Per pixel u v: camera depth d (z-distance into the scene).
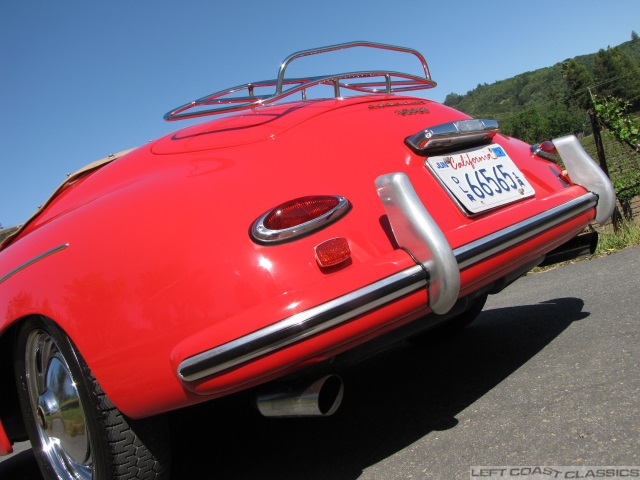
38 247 2.20
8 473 3.50
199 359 1.75
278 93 2.43
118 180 2.40
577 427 1.97
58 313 2.01
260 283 1.81
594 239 2.85
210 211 1.96
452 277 1.87
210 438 2.89
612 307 3.17
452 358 3.11
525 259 2.34
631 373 2.26
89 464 2.22
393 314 1.85
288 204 1.92
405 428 2.38
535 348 2.87
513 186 2.54
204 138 2.43
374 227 2.00
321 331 1.75
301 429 2.71
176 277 1.86
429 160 2.35
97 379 1.93
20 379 2.48
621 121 8.04
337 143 2.26
